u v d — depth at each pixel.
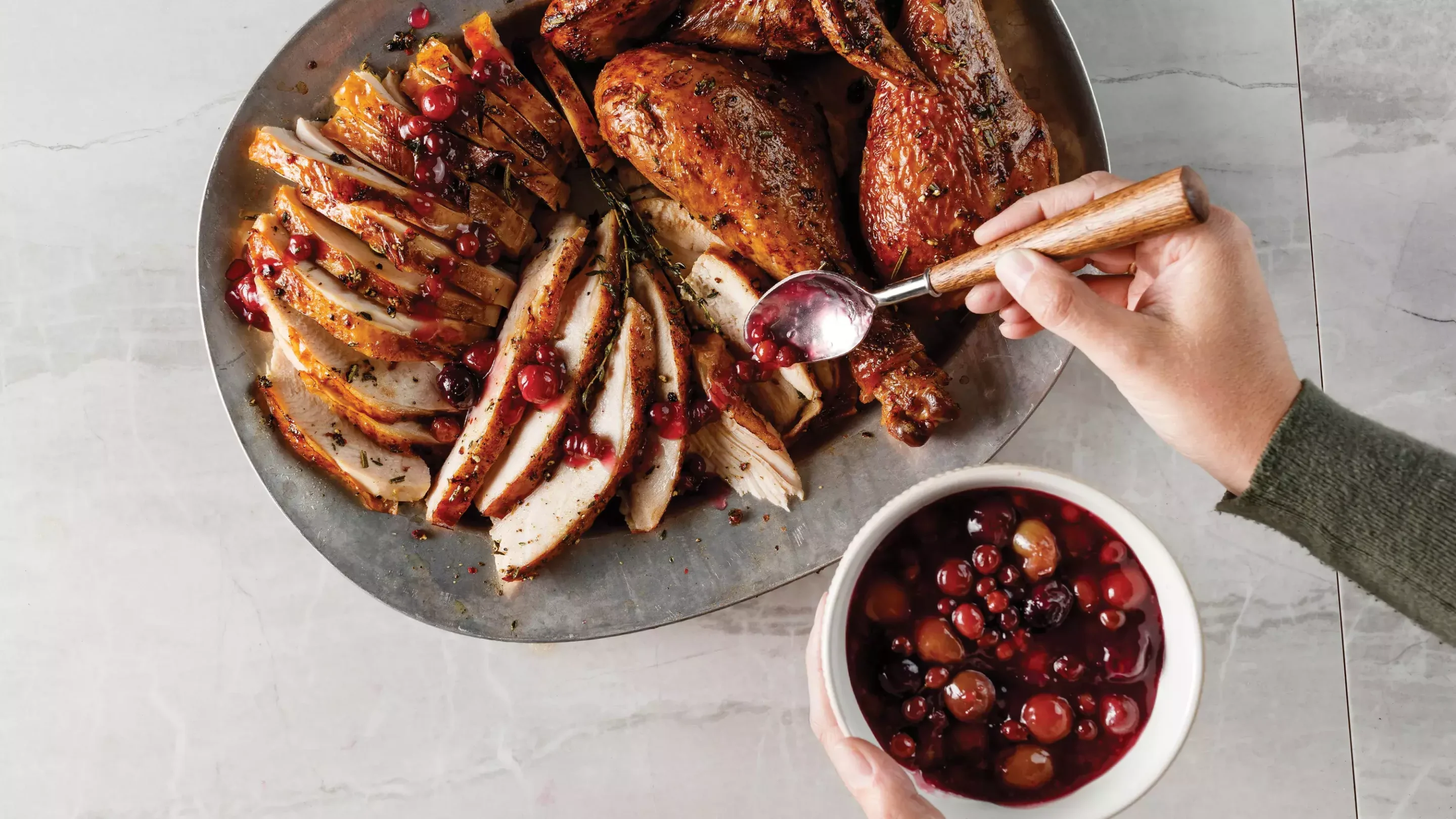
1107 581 0.74
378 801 0.95
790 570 0.88
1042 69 0.85
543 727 0.94
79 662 0.96
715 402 0.87
